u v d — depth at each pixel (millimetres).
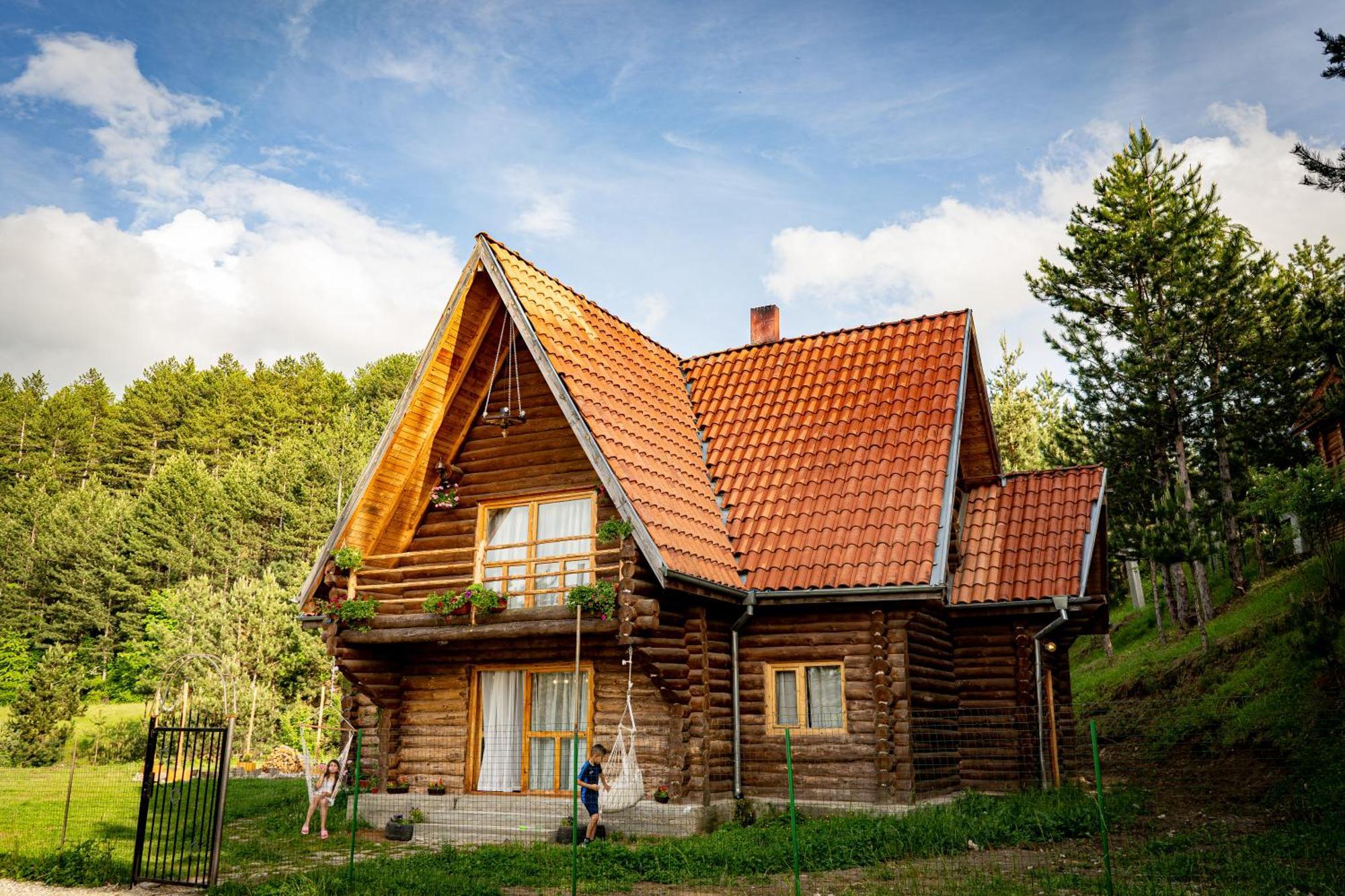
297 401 81125
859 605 16469
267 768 30203
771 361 21891
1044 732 17641
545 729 17266
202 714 33656
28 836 15797
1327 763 15883
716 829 15375
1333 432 27844
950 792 17344
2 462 77000
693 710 15805
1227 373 30125
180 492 60594
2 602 57375
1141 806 15430
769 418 20266
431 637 16438
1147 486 30969
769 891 11062
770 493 18422
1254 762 17922
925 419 18609
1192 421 30906
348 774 19438
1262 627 23906
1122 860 11688
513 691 17688
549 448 17906
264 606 37094
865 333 21500
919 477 17500
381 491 17922
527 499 18000
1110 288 31422
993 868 11344
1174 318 30141
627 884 11547
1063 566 17750
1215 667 24312
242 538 56750
